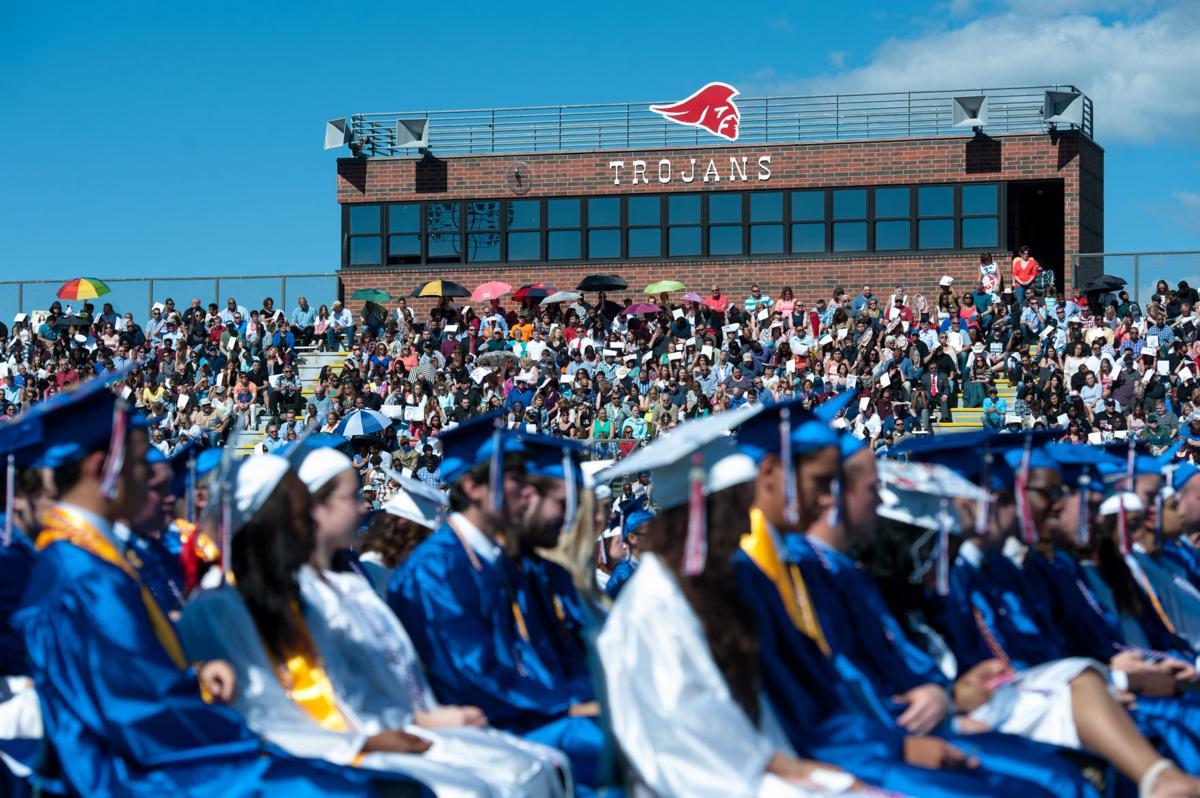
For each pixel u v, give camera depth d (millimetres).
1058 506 6430
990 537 6012
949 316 28688
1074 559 6754
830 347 27609
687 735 4152
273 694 5105
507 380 27609
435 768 5043
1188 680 5973
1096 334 27391
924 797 4223
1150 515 7309
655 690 4207
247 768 4516
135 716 4434
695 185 35469
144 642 4516
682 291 31969
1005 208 34062
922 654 5188
